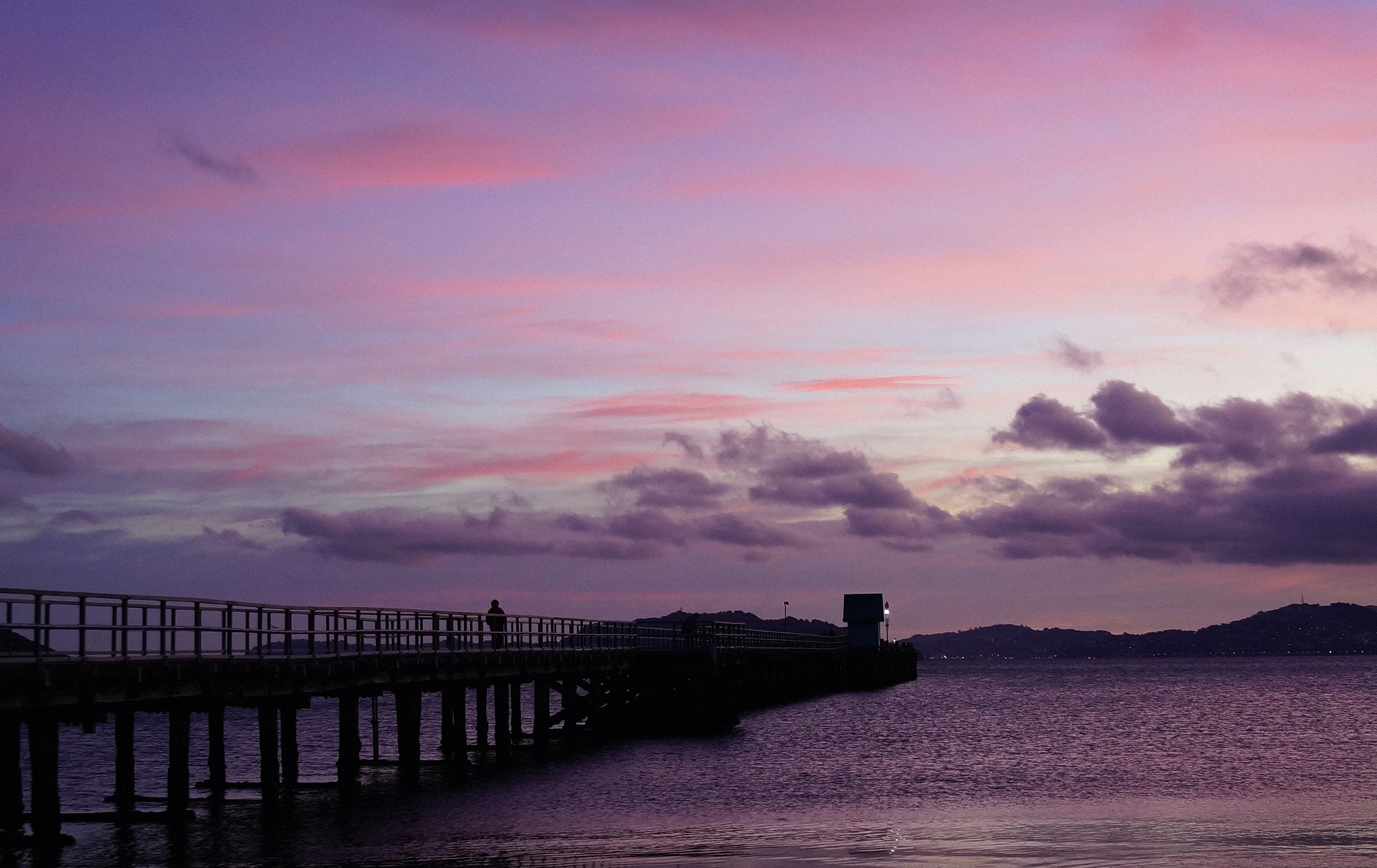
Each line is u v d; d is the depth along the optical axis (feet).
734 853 90.58
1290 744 197.06
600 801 117.70
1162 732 223.10
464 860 86.99
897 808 116.37
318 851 89.71
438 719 257.75
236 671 95.61
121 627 82.48
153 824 101.81
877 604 447.83
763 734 202.80
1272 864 87.25
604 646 191.62
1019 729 230.07
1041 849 92.99
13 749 85.20
